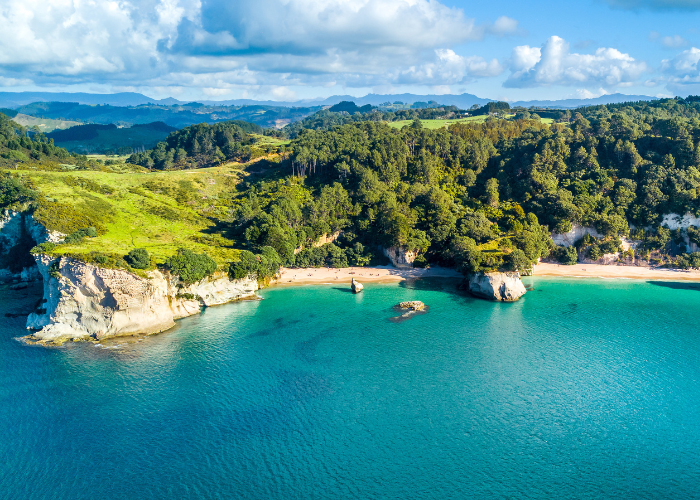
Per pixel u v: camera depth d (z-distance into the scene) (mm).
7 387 87688
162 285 117625
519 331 116312
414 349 106000
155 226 158500
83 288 108625
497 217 177875
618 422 78375
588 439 74125
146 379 91438
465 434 75125
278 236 155250
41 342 105750
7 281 144750
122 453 70375
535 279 159125
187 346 106188
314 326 118875
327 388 88750
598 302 137125
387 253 173250
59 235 132000
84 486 63812
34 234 141875
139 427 76438
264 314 127062
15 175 164125
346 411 81312
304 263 169250
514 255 141000
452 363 99250
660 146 194500
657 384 90438
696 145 185000
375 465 68062
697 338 111438
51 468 67125
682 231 170625
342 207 184125
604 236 172000
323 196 182875
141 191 188125
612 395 86688
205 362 98688
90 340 108188
